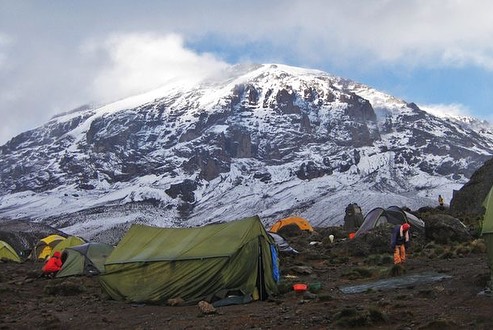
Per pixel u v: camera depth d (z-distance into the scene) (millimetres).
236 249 21312
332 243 37531
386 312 15805
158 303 21656
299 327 15547
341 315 15594
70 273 30516
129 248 24438
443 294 17359
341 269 26609
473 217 41375
